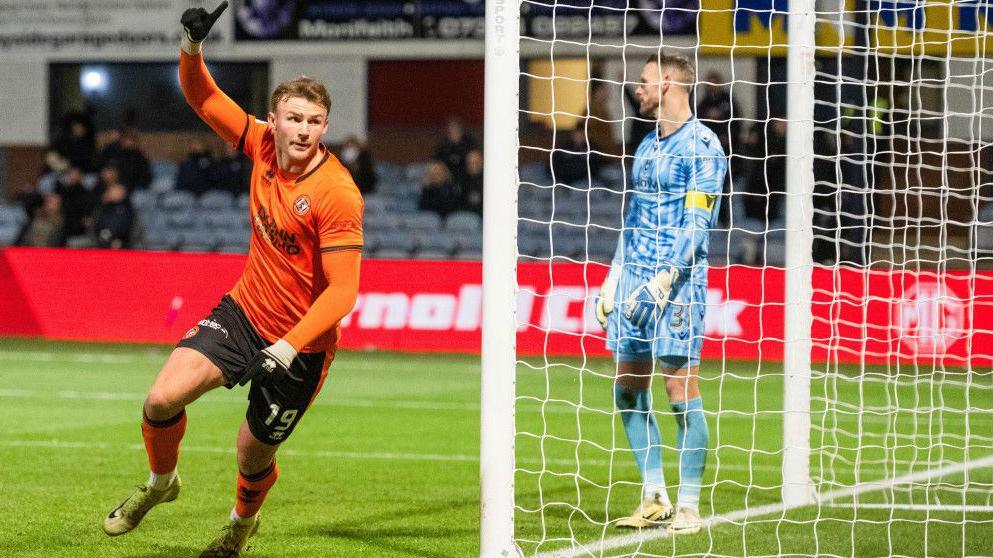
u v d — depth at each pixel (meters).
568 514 21.20
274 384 15.04
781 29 59.16
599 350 51.53
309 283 15.29
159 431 15.37
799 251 21.64
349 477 24.88
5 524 19.53
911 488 22.45
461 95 77.62
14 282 58.06
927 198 57.25
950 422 34.88
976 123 57.03
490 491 16.19
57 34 75.38
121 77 78.62
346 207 14.74
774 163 62.66
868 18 22.00
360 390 41.56
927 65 56.91
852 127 56.53
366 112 73.69
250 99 75.62
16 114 76.44
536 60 72.31
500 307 16.19
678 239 19.22
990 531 19.78
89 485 23.28
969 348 21.86
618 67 70.12
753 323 50.84
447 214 69.69
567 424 33.94
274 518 20.50
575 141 70.75
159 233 72.44
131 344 56.91
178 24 74.19
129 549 17.80
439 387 42.56
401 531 19.39
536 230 69.50
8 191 76.88
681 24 65.00
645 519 19.84
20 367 47.50
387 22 71.88
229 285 55.81
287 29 72.88
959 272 46.00
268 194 15.16
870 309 46.28
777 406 38.34
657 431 20.23
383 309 55.09
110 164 70.31
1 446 28.50
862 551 18.12
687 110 19.73
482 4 70.88
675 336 19.52
